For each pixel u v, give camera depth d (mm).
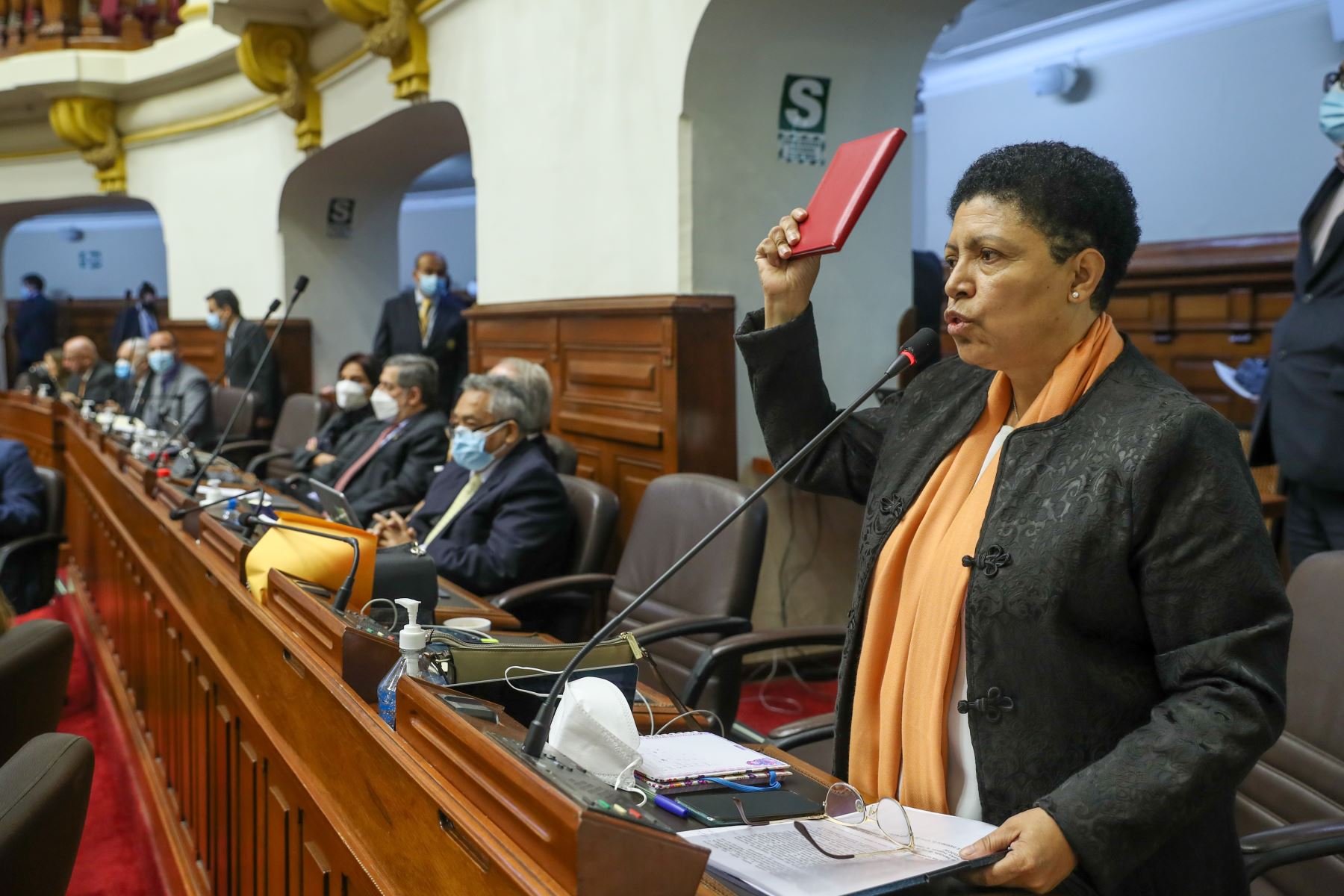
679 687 2578
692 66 3512
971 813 1202
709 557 2635
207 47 7473
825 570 3873
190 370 7074
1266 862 1389
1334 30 4789
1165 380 1173
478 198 5043
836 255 3885
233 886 2074
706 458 3701
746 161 3672
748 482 3812
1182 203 6004
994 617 1163
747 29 3488
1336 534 2723
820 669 3920
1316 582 1736
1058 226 1152
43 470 4602
